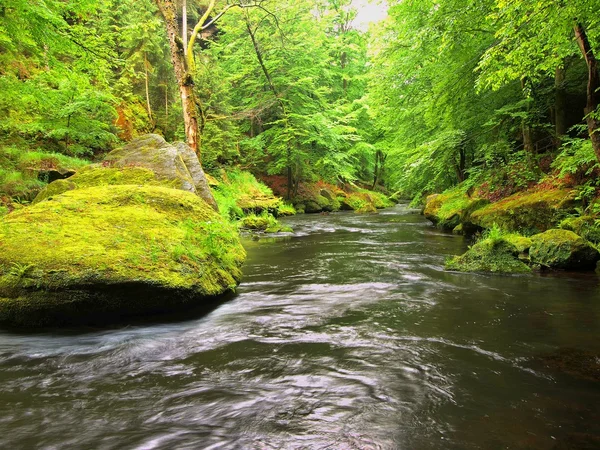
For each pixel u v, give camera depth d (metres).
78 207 5.39
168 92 21.36
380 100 14.62
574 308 4.70
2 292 4.00
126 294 4.21
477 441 2.19
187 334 4.04
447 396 2.70
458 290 5.70
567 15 5.50
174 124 20.45
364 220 19.41
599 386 2.80
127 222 5.27
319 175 31.69
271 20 23.50
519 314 4.52
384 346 3.63
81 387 2.90
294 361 3.34
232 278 5.81
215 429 2.35
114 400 2.70
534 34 6.25
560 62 7.29
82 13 9.93
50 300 4.00
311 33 27.05
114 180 8.19
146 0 18.56
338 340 3.82
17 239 4.40
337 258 8.62
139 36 17.48
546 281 6.11
